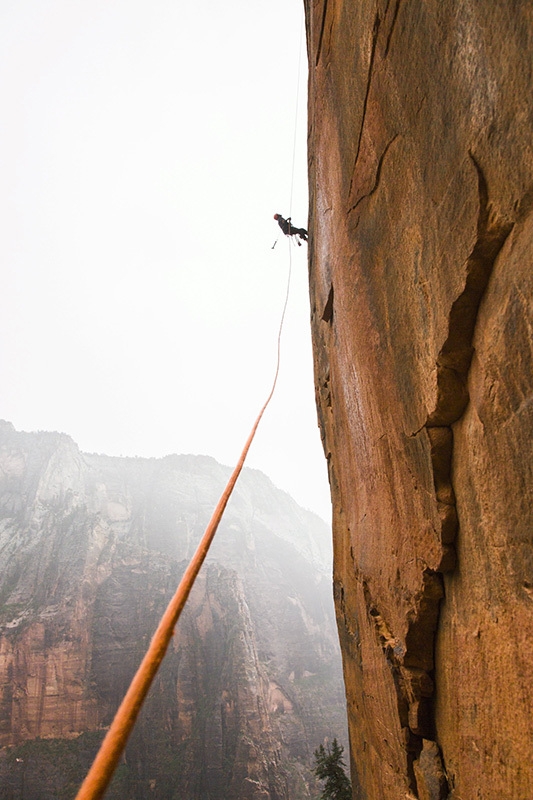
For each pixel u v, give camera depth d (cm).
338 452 983
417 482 511
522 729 344
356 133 577
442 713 519
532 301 301
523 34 274
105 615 10569
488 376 365
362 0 497
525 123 284
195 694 9806
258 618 13000
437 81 376
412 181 446
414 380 481
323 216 862
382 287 554
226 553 15112
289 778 8694
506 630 368
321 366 1096
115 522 15350
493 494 375
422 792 534
